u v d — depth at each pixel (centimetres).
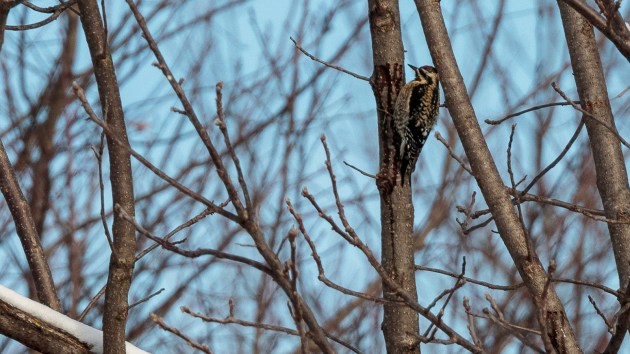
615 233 1096
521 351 1631
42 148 1670
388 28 1128
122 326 838
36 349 852
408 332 985
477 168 1039
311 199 779
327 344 696
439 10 1123
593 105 1146
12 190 1110
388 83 1112
